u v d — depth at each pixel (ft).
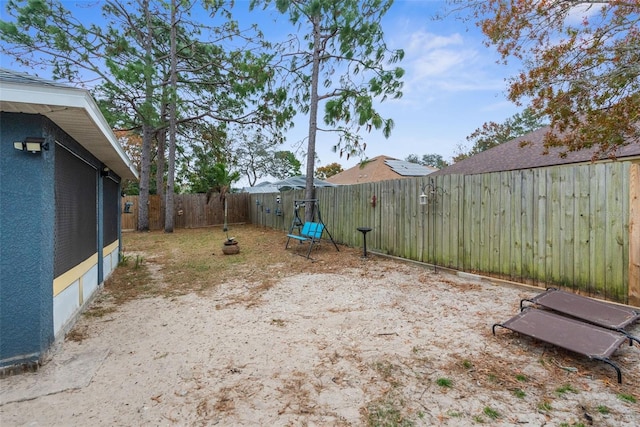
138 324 10.71
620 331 8.73
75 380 7.30
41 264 8.01
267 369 7.75
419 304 12.29
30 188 7.87
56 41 28.19
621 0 14.37
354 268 18.57
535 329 8.54
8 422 5.89
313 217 27.55
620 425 5.58
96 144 11.35
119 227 20.66
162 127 39.06
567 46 15.79
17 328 7.73
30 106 7.19
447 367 7.67
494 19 17.52
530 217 13.82
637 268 10.84
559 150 23.58
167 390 6.91
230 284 15.69
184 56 37.47
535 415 5.90
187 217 44.65
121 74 27.14
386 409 6.18
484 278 15.35
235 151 74.38
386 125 23.94
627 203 11.09
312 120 27.17
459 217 16.65
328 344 9.07
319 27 26.02
